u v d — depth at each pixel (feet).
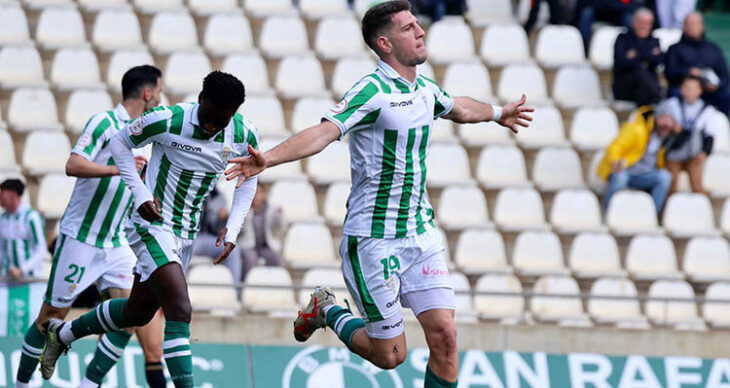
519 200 121.90
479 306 103.04
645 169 122.93
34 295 85.87
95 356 71.00
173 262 62.28
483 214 120.67
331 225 117.39
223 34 138.82
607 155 123.24
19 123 124.77
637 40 132.57
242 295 95.09
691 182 126.41
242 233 106.83
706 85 130.52
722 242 120.26
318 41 140.26
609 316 106.11
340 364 88.84
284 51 137.69
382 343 60.85
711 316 103.09
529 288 114.62
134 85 72.33
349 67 134.92
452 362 60.03
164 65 134.72
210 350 87.81
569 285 110.83
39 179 118.73
